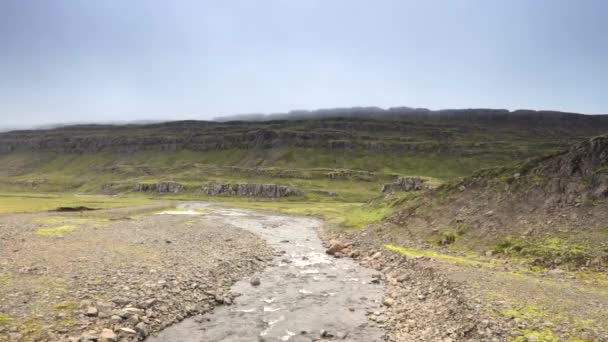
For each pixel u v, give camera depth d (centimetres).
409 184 15600
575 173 4297
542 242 3656
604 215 3644
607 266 3031
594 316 2048
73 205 10231
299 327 2311
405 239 5003
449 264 3450
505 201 4647
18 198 13400
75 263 3088
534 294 2475
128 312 2117
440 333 2067
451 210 5166
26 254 3338
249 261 4003
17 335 1695
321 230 7225
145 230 5734
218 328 2239
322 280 3441
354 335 2188
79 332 1831
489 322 1991
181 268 3256
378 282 3378
